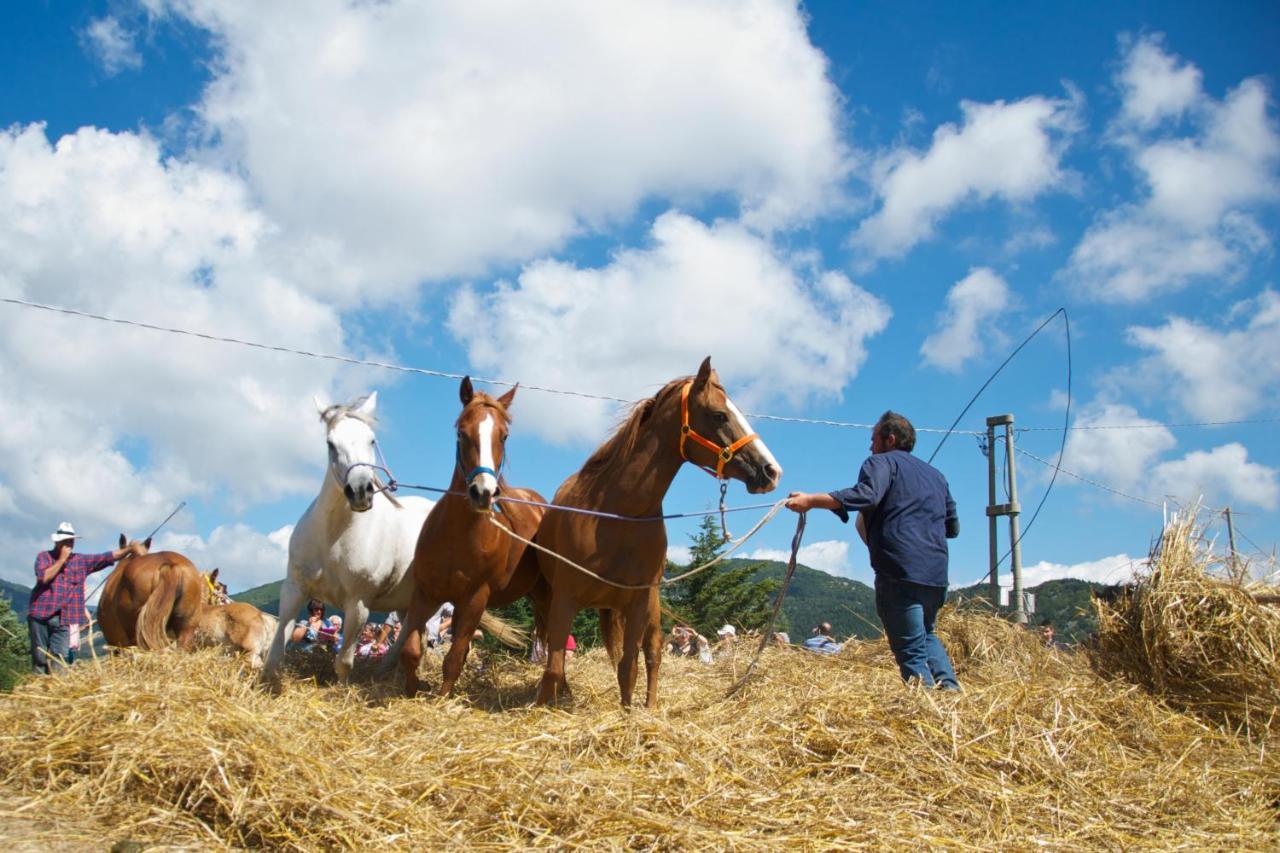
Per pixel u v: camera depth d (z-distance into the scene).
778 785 3.69
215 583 11.19
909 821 3.38
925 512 5.44
